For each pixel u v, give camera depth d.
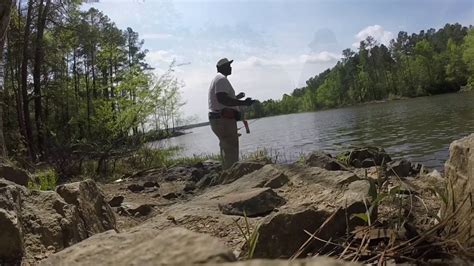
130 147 12.16
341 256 2.14
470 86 74.31
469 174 2.25
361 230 2.33
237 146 6.56
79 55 31.25
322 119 37.31
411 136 17.75
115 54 26.52
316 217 2.54
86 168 10.65
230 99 6.36
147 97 13.80
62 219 2.99
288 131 27.88
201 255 1.16
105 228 3.65
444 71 77.12
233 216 3.42
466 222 2.10
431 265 1.89
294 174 4.31
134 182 7.27
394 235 2.15
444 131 18.31
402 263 1.96
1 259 2.53
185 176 7.61
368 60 69.50
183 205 4.01
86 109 23.69
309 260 0.90
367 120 32.19
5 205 2.75
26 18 21.03
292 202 3.49
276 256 2.40
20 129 18.94
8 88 21.77
